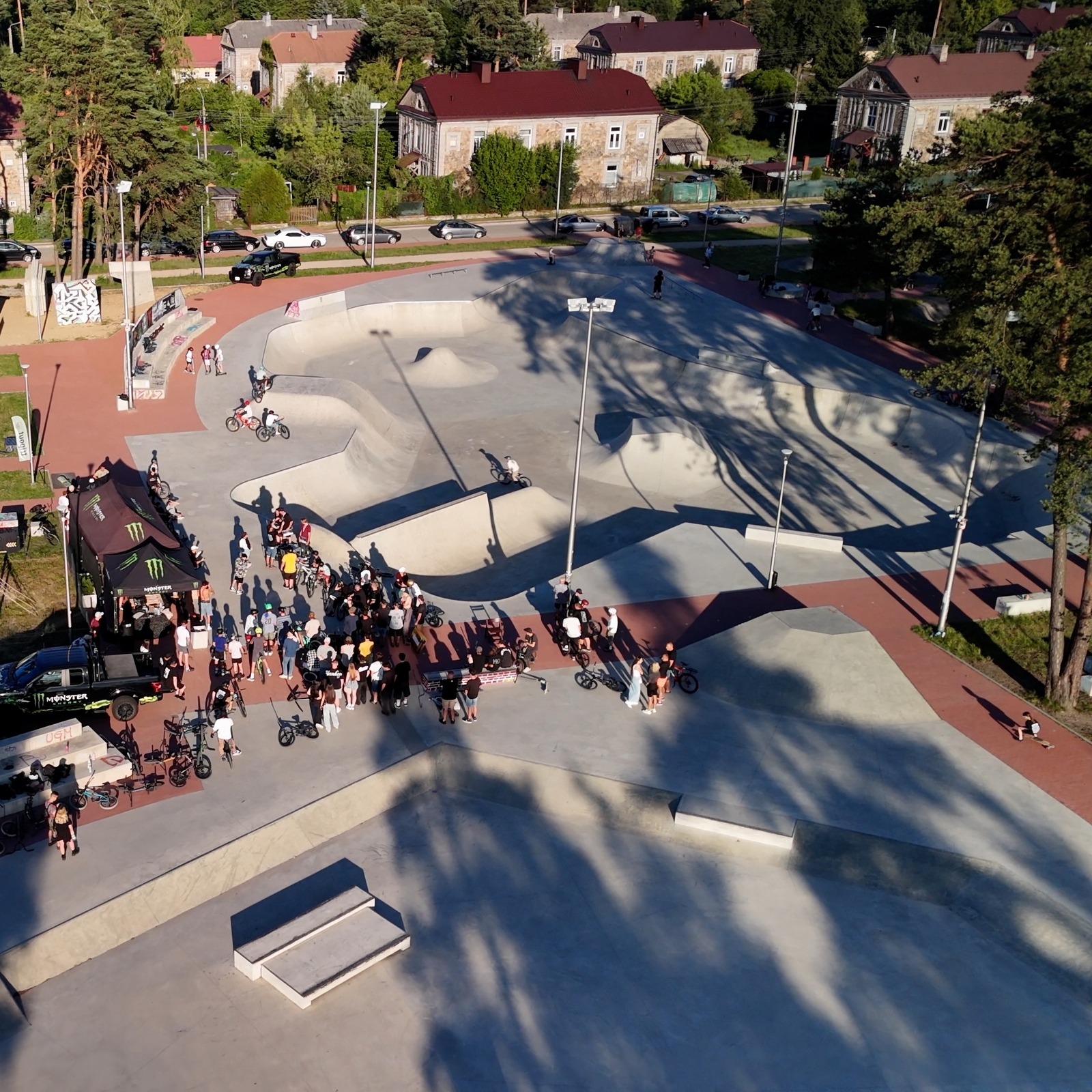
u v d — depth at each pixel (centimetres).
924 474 4612
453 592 3466
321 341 5691
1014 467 4422
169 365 4834
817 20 11169
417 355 5678
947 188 2762
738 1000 2009
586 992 2006
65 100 5684
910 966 2109
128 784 2388
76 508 3253
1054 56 2630
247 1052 1848
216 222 7894
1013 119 2727
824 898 2266
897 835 2400
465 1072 1838
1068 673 2861
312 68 11094
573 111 8812
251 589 3148
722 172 9994
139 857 2198
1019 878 2286
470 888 2241
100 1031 1872
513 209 8781
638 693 2772
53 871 2152
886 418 4944
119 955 2028
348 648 2675
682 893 2258
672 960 2091
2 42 10294
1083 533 3816
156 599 2902
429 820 2423
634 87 9106
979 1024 1988
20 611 3078
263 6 13388
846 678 2841
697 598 3312
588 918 2180
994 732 2780
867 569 3575
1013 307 2617
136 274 5925
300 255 7150
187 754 2438
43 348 5062
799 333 6122
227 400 4522
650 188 9419
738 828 2380
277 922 2116
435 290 6450
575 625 2923
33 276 5353
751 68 11688
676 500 4281
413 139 9038
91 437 4097
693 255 7812
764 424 5091
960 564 3641
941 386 2883
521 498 3941
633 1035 1925
